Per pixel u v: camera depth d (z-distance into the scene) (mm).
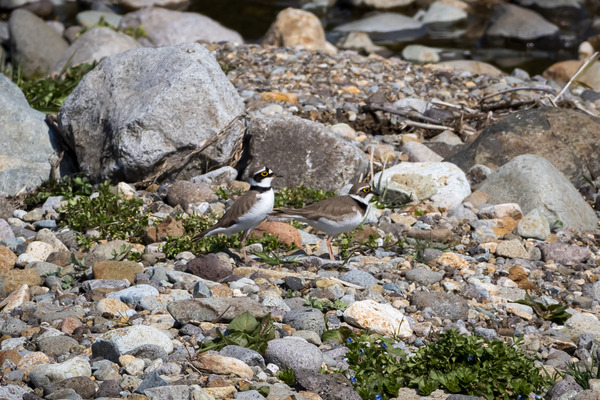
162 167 13914
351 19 33125
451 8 32594
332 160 14180
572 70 22766
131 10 33594
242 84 19109
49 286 10062
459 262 11375
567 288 11125
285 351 8047
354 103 18203
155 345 8008
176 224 11664
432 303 9883
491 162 15148
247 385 7570
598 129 15375
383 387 7934
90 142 14211
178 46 14492
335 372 8070
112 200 12586
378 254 11609
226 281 10070
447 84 20094
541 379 8203
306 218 10648
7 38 26797
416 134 17266
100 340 8047
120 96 14180
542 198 13320
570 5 32375
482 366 8219
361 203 10789
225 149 14188
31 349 8258
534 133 15273
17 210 13164
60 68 22625
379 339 8750
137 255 10961
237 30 31547
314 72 20125
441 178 14016
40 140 14734
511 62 27797
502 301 10398
